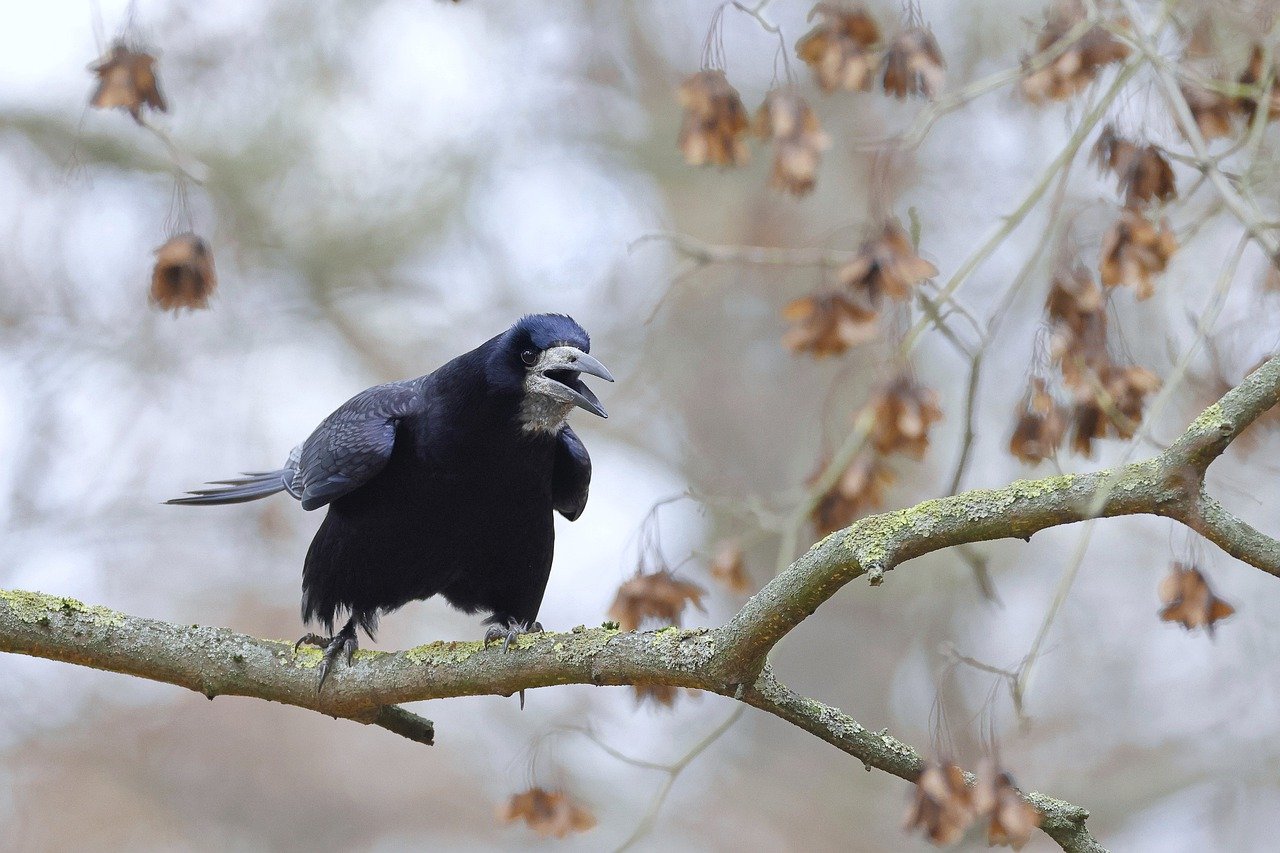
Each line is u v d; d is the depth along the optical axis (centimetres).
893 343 862
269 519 1705
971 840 1107
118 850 1639
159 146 1684
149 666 688
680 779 1748
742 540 916
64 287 1698
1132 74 762
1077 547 686
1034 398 794
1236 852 1622
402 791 1745
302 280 1822
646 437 1928
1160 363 1016
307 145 1764
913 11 783
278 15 1741
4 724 1688
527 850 1733
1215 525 525
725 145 791
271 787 1716
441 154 1833
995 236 815
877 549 539
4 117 1691
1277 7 813
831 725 620
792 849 1700
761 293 1855
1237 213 705
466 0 1756
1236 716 1656
